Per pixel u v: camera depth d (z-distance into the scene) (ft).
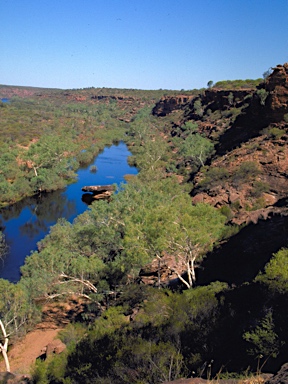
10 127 308.81
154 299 54.90
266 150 135.64
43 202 174.70
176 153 249.96
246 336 25.99
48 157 208.13
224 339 29.78
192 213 71.00
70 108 533.55
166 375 25.77
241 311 33.86
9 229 139.13
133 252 64.54
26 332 71.72
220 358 26.78
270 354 23.30
